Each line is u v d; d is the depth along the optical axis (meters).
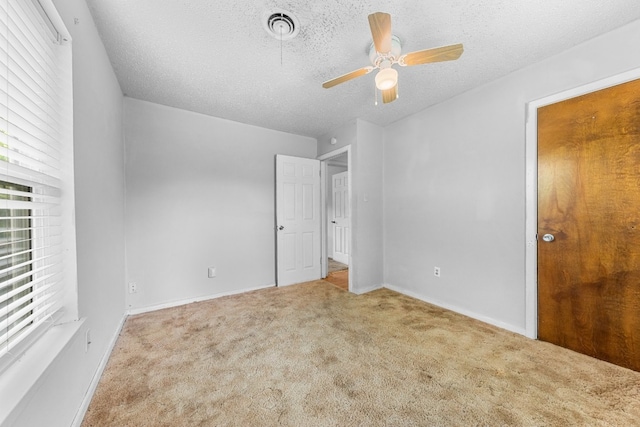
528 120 2.09
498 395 1.44
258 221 3.50
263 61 2.02
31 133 1.06
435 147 2.84
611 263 1.72
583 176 1.83
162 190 2.82
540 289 2.04
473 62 2.04
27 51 1.00
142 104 2.71
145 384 1.54
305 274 3.83
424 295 2.98
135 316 2.56
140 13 1.52
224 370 1.68
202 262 3.05
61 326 1.20
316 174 3.97
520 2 1.44
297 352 1.90
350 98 2.67
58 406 1.04
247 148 3.41
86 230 1.43
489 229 2.36
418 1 1.43
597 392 1.45
